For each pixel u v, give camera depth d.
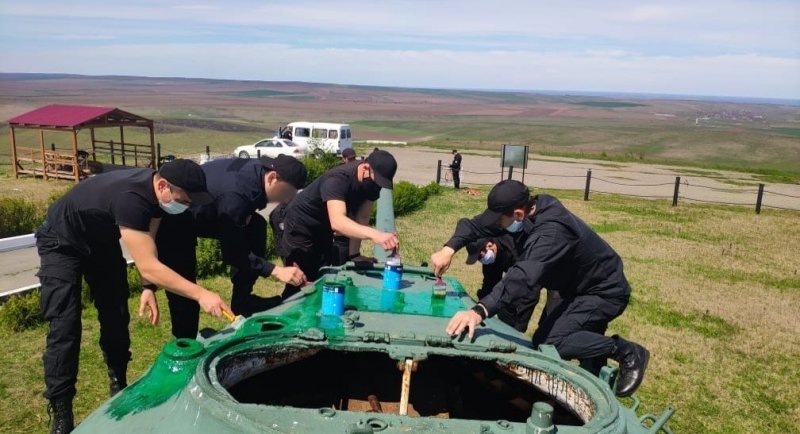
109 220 3.84
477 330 3.31
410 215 16.73
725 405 6.45
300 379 3.49
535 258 3.56
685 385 6.86
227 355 2.73
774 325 9.17
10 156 33.09
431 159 36.47
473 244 5.22
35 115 22.72
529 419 2.30
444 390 3.73
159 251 4.54
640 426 2.96
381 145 48.94
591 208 19.58
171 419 2.41
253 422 2.20
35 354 6.38
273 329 3.10
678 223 17.67
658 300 10.11
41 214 12.87
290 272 4.12
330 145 36.81
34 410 5.23
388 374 3.70
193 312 4.96
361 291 3.88
